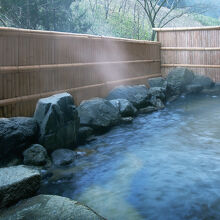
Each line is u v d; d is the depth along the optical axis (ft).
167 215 8.73
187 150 14.38
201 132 17.58
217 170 11.82
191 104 26.43
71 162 13.08
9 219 8.02
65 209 8.34
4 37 13.89
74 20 34.40
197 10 64.18
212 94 30.12
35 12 30.22
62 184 11.00
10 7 28.84
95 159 13.48
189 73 31.55
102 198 9.86
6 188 8.81
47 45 16.79
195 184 10.64
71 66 18.80
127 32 53.16
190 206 9.18
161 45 34.19
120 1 66.90
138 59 28.58
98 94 22.27
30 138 13.21
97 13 55.21
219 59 31.53
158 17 67.41
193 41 32.55
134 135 17.30
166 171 11.89
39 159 12.46
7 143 12.13
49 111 13.51
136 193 10.14
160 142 15.84
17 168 10.28
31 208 8.52
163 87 28.45
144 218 8.60
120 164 12.80
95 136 17.20
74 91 19.44
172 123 20.02
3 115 14.17
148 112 23.62
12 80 14.57
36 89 16.19
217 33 31.24
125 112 20.81
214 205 9.20
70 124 14.65
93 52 21.22
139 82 28.71
